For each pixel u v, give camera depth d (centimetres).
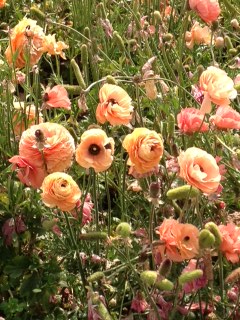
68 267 144
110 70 184
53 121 162
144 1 230
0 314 140
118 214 164
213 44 209
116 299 137
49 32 223
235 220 149
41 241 146
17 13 221
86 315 137
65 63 222
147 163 121
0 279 143
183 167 115
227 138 162
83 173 145
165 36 193
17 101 174
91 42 179
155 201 126
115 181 166
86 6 223
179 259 118
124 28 221
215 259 147
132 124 153
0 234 144
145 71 153
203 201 142
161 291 128
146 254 126
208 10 170
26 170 125
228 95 130
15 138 156
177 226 116
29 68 163
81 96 145
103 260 138
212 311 130
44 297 136
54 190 120
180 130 142
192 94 168
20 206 144
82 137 122
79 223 139
